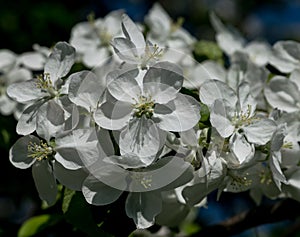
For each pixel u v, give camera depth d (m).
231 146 0.32
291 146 0.35
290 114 0.36
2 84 0.42
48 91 0.33
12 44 0.68
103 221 0.32
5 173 0.43
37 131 0.32
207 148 0.32
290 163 0.35
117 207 0.32
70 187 0.32
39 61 0.43
